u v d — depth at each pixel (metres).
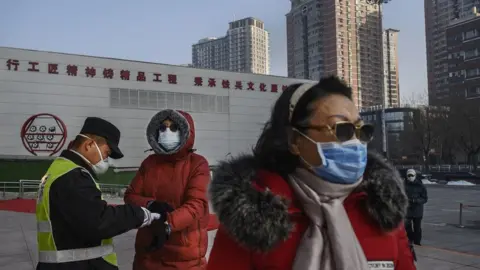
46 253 2.41
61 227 2.40
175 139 3.04
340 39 56.75
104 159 2.70
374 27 59.06
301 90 1.48
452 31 66.75
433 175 35.88
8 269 6.23
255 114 29.88
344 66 56.31
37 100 23.61
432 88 86.38
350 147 1.38
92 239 2.40
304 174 1.46
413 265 1.61
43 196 2.42
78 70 24.77
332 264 1.38
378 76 58.66
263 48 87.00
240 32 85.50
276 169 1.50
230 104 29.22
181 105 27.67
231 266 1.42
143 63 26.66
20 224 10.66
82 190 2.37
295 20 64.75
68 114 24.30
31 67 23.59
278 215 1.34
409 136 50.81
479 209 15.27
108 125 2.69
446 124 43.94
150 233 2.96
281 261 1.39
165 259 2.94
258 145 1.55
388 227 1.45
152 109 26.67
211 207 1.48
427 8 88.62
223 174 1.44
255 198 1.36
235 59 85.88
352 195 1.49
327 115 1.40
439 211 14.91
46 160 23.25
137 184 3.18
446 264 6.55
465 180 32.00
